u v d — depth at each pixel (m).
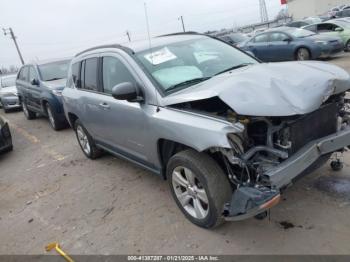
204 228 3.46
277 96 2.81
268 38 14.42
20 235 4.04
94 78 4.92
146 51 4.09
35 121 11.03
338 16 25.67
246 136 2.94
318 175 4.05
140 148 4.07
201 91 3.14
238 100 2.81
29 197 5.07
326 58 14.20
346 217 3.27
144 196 4.39
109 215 4.10
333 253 2.87
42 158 6.88
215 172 3.12
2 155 7.63
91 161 6.09
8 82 14.42
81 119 5.61
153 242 3.43
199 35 4.75
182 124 3.18
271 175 2.73
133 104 3.91
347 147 3.45
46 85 8.95
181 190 3.60
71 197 4.80
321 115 3.13
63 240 3.76
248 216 2.79
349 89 3.34
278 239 3.14
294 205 3.58
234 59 4.25
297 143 2.96
